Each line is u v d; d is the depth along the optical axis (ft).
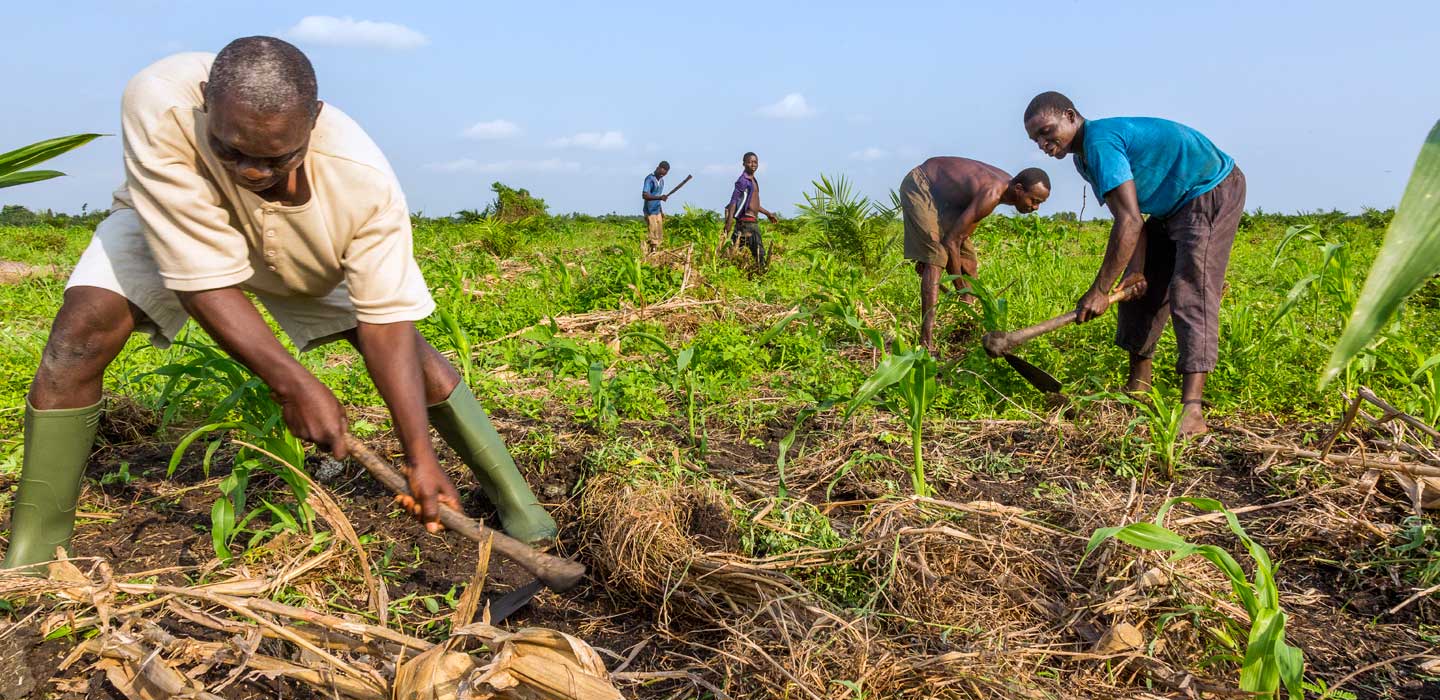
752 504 10.89
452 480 11.97
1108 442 13.53
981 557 9.37
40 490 8.55
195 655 7.11
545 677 6.02
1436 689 7.88
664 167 47.73
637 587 9.14
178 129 6.87
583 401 16.22
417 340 9.54
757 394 16.88
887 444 13.37
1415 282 1.84
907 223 20.04
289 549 9.77
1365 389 11.76
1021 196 19.70
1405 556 9.94
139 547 10.25
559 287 29.94
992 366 16.84
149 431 14.17
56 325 8.09
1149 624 8.44
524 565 7.32
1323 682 7.85
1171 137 14.01
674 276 29.55
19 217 92.48
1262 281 27.68
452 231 56.13
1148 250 15.44
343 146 7.54
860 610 8.43
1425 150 1.96
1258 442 13.30
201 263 7.07
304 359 18.69
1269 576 6.89
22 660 7.48
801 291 28.37
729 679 7.73
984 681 7.32
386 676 6.88
